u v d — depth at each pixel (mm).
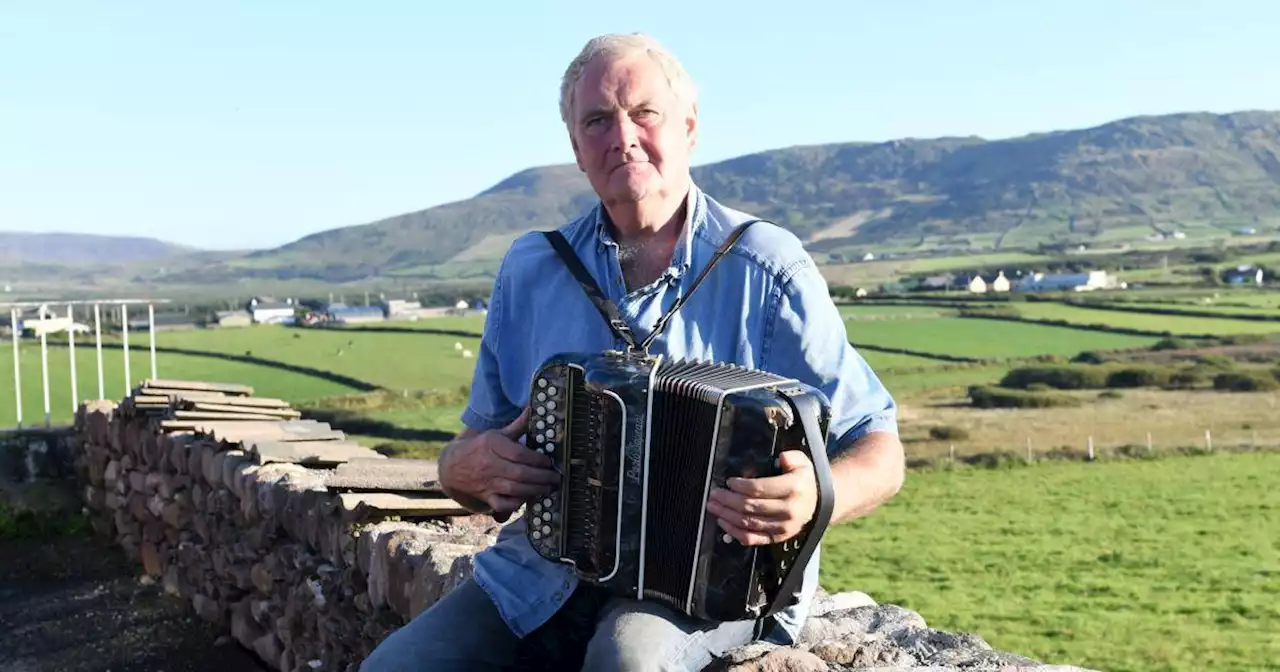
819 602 4293
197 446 8531
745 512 2561
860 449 2910
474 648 3004
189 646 7754
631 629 2717
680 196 3184
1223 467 56312
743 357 3037
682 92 3158
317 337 99938
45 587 9438
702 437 2637
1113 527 44375
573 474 2842
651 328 3092
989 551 41000
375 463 6754
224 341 95812
